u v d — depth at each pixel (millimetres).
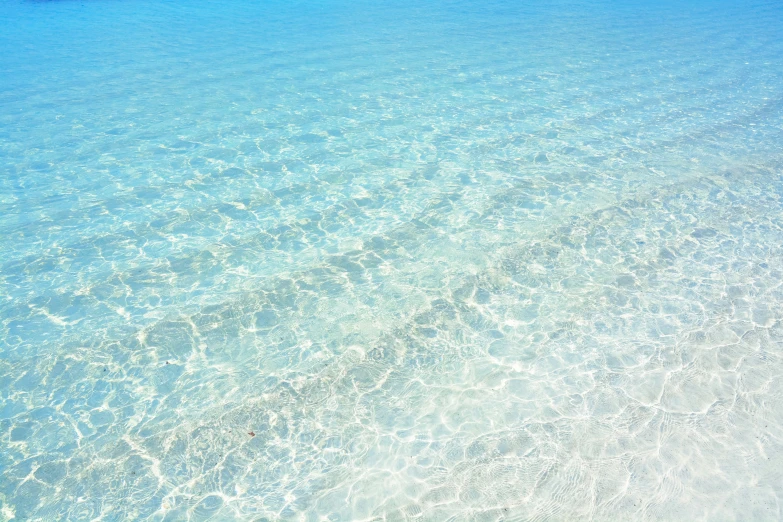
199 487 7000
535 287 10633
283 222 12656
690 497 6812
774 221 12625
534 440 7605
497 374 8711
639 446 7492
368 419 7953
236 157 15648
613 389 8391
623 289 10523
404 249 11758
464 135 17359
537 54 26781
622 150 16344
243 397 8289
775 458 7285
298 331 9578
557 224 12594
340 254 11578
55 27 30312
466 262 11344
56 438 7629
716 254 11484
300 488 6988
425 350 9180
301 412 8055
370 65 24484
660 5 40125
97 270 10961
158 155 15641
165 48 26562
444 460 7336
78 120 17844
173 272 10969
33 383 8484
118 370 8742
